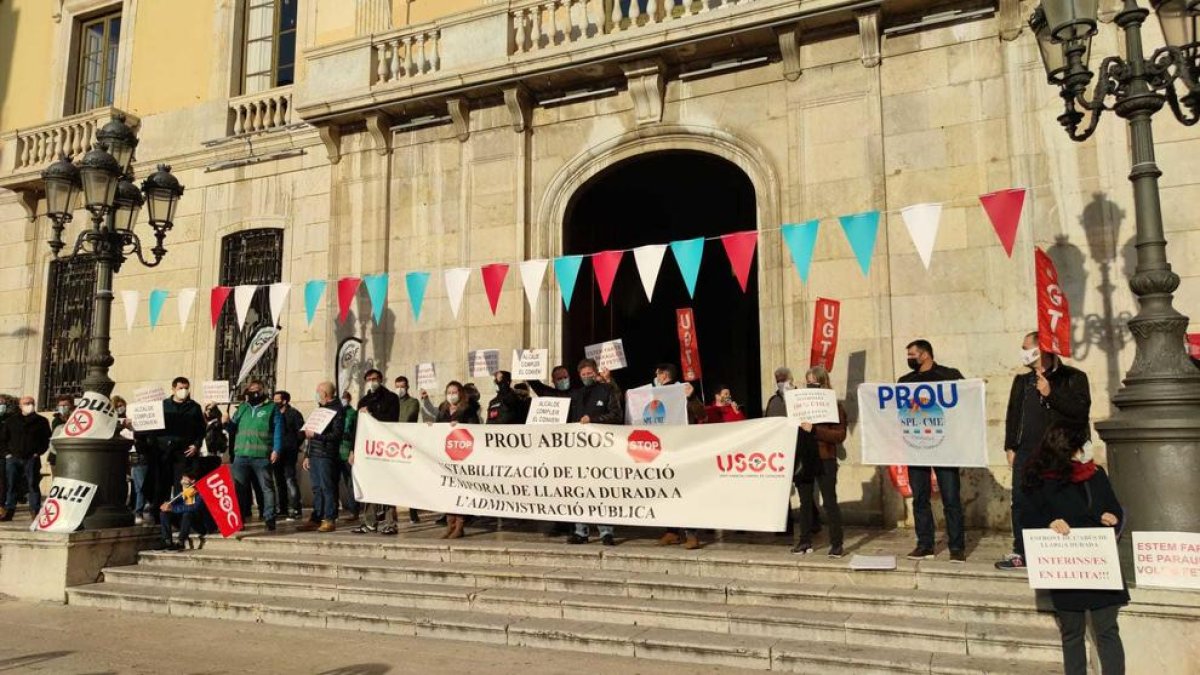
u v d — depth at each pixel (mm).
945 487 6594
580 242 11414
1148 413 4516
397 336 11352
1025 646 4996
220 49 14039
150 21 14859
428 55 11391
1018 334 8258
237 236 13289
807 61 9469
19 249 14891
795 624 5566
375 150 11766
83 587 7750
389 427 8445
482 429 7926
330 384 9367
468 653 5676
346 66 11656
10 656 5777
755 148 9711
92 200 8492
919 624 5391
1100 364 7859
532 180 10930
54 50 15727
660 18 10047
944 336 8570
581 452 7434
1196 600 4223
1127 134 8016
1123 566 4508
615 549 7164
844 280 9047
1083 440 4230
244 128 13570
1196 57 4992
